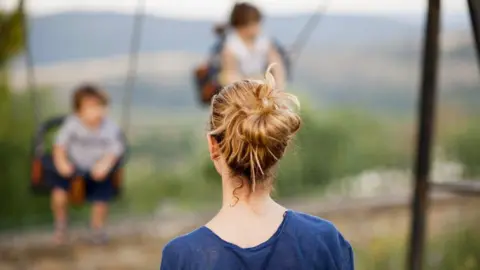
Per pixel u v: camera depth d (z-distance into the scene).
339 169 13.49
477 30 4.55
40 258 8.89
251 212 2.64
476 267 7.50
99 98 8.63
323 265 2.61
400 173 14.07
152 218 10.65
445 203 10.55
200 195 13.27
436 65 5.62
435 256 7.68
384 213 10.70
